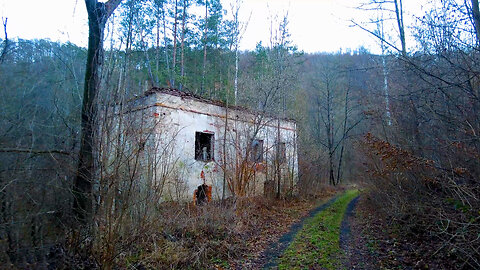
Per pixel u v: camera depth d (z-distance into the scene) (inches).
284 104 679.1
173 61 847.7
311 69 1565.0
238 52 762.8
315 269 251.6
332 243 325.7
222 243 315.6
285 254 300.4
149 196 286.2
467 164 245.1
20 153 177.8
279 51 682.8
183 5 910.4
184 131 499.5
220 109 567.8
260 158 617.9
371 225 408.8
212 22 936.9
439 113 251.1
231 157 514.6
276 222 456.8
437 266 225.3
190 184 494.9
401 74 315.0
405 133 329.1
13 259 164.4
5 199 167.3
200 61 953.5
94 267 203.6
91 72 241.3
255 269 265.1
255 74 749.9
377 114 397.4
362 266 250.7
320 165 893.2
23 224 171.5
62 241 193.3
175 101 493.0
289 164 693.3
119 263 233.1
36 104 193.8
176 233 318.0
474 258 205.2
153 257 254.4
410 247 278.8
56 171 195.6
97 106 217.2
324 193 871.1
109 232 204.4
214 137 552.4
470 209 227.0
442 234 259.9
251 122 532.1
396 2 333.1
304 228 415.8
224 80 852.6
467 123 220.1
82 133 221.3
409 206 326.0
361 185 754.2
